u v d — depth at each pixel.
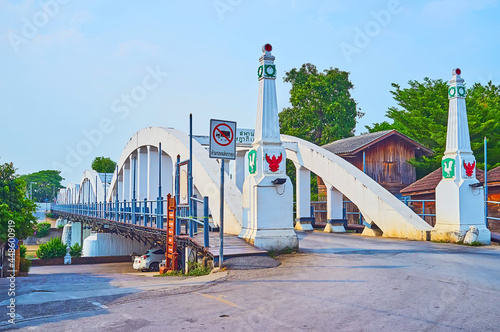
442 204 17.20
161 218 19.75
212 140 12.05
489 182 20.39
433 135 31.27
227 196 18.27
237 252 12.72
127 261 40.03
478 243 15.70
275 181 14.29
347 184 22.12
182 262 15.80
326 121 44.38
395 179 30.36
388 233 19.50
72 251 45.72
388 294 7.89
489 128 29.36
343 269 10.72
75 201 91.25
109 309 7.42
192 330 6.05
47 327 6.36
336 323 6.21
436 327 5.91
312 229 25.73
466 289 8.16
